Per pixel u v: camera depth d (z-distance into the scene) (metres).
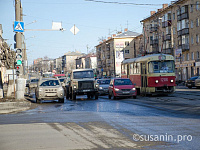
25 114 14.67
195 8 57.31
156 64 25.06
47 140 7.81
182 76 63.91
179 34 62.88
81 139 7.87
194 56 58.66
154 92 24.91
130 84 24.70
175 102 19.02
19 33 22.67
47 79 23.41
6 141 7.81
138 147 6.86
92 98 27.28
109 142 7.44
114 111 14.73
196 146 6.88
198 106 16.03
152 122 10.64
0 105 18.91
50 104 21.11
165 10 68.38
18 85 23.69
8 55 28.78
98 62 125.06
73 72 25.84
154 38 74.81
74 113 14.37
